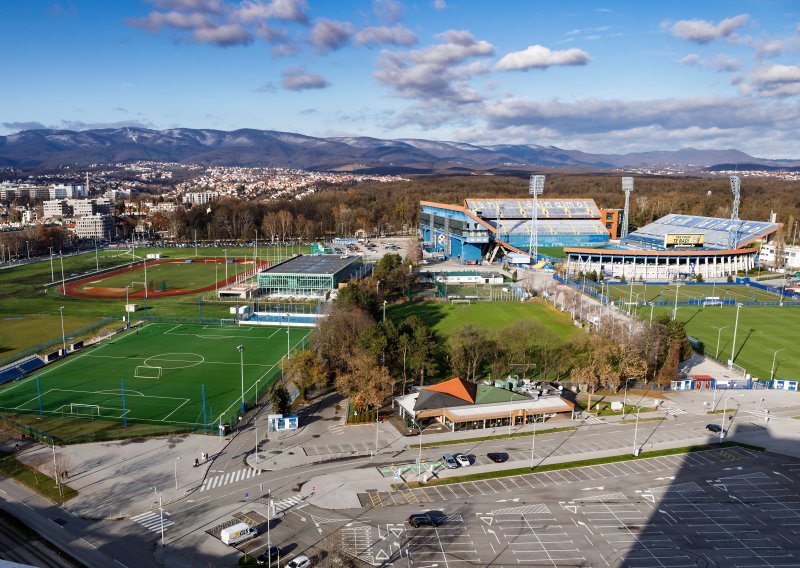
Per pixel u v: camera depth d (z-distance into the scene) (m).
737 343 191.88
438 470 109.44
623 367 148.50
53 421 130.38
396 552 85.12
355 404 134.00
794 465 112.94
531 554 85.06
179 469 109.44
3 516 93.56
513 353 166.38
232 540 86.44
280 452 116.62
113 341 194.88
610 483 105.44
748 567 82.81
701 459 115.06
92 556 83.75
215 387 152.00
